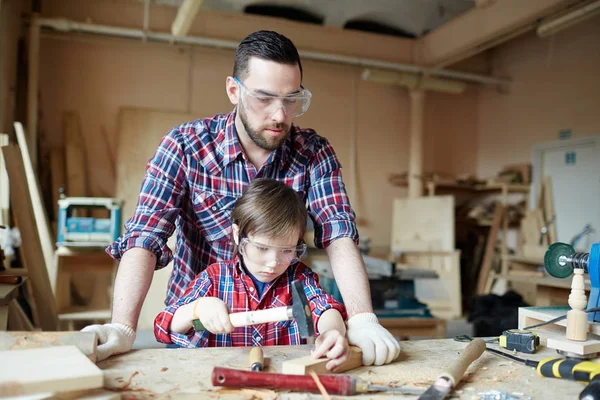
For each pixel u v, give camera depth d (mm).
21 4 4793
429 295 5285
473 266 6199
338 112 6305
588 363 1007
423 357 1172
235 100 1363
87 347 999
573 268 1319
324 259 4617
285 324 1412
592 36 5395
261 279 1306
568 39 5684
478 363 1133
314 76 6211
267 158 1476
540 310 1386
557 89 5801
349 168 6328
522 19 4656
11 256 3467
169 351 1154
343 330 1177
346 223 1442
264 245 1208
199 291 1360
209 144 1456
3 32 4094
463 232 6555
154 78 5504
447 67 6621
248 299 1389
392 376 1031
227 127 1459
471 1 5324
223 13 5613
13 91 4566
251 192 1250
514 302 4477
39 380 769
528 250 5398
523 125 6258
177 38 5207
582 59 5504
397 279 3398
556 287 3355
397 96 6555
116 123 5340
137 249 1301
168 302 1574
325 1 5465
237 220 1256
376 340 1120
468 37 5375
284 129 1312
